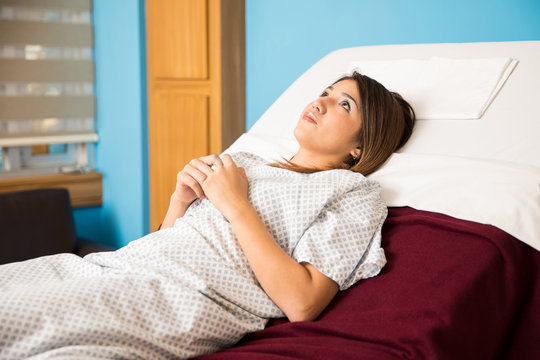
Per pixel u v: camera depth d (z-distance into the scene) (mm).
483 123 1427
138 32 2904
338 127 1372
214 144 2775
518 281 1155
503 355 1209
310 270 1064
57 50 3250
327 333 990
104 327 898
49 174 3225
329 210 1162
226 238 1115
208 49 2705
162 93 2938
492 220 1184
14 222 2555
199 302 983
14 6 3064
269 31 2467
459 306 1018
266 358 905
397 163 1382
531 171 1233
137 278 1003
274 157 1540
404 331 959
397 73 1639
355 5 2076
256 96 2600
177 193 1315
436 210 1243
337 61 1829
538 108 1390
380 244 1168
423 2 1871
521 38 1666
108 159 3320
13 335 868
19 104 3119
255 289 1059
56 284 952
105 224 3395
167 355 952
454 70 1551
